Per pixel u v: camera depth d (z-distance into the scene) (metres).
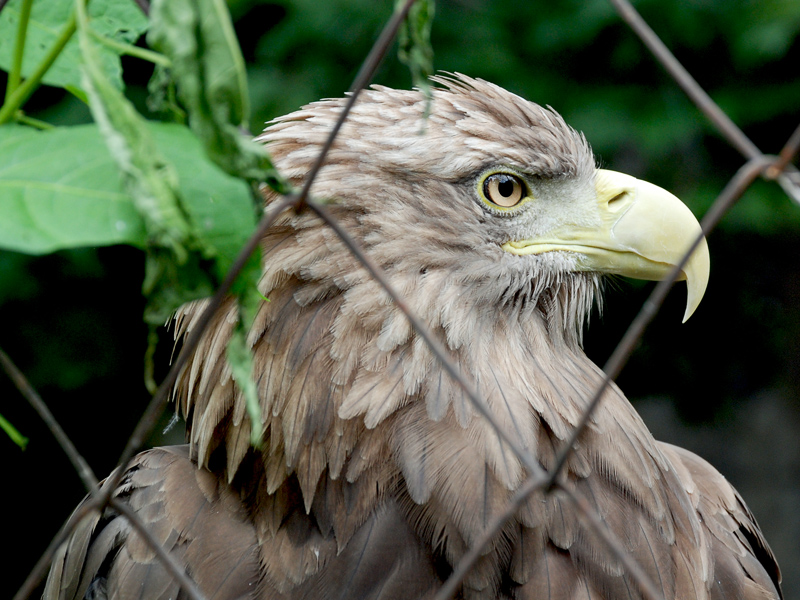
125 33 2.67
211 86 2.07
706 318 12.24
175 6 2.06
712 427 12.60
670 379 12.38
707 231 2.00
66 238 2.06
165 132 2.21
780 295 12.27
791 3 10.62
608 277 4.79
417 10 2.25
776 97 11.11
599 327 11.84
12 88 2.39
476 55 10.87
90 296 11.62
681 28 10.91
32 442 12.41
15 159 2.19
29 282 10.87
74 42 2.62
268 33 10.72
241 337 2.26
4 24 2.63
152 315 2.17
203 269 2.16
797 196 1.91
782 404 12.59
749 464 12.60
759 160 1.94
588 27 10.93
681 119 10.88
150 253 2.13
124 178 2.03
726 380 12.42
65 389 11.74
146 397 12.23
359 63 10.49
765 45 10.53
